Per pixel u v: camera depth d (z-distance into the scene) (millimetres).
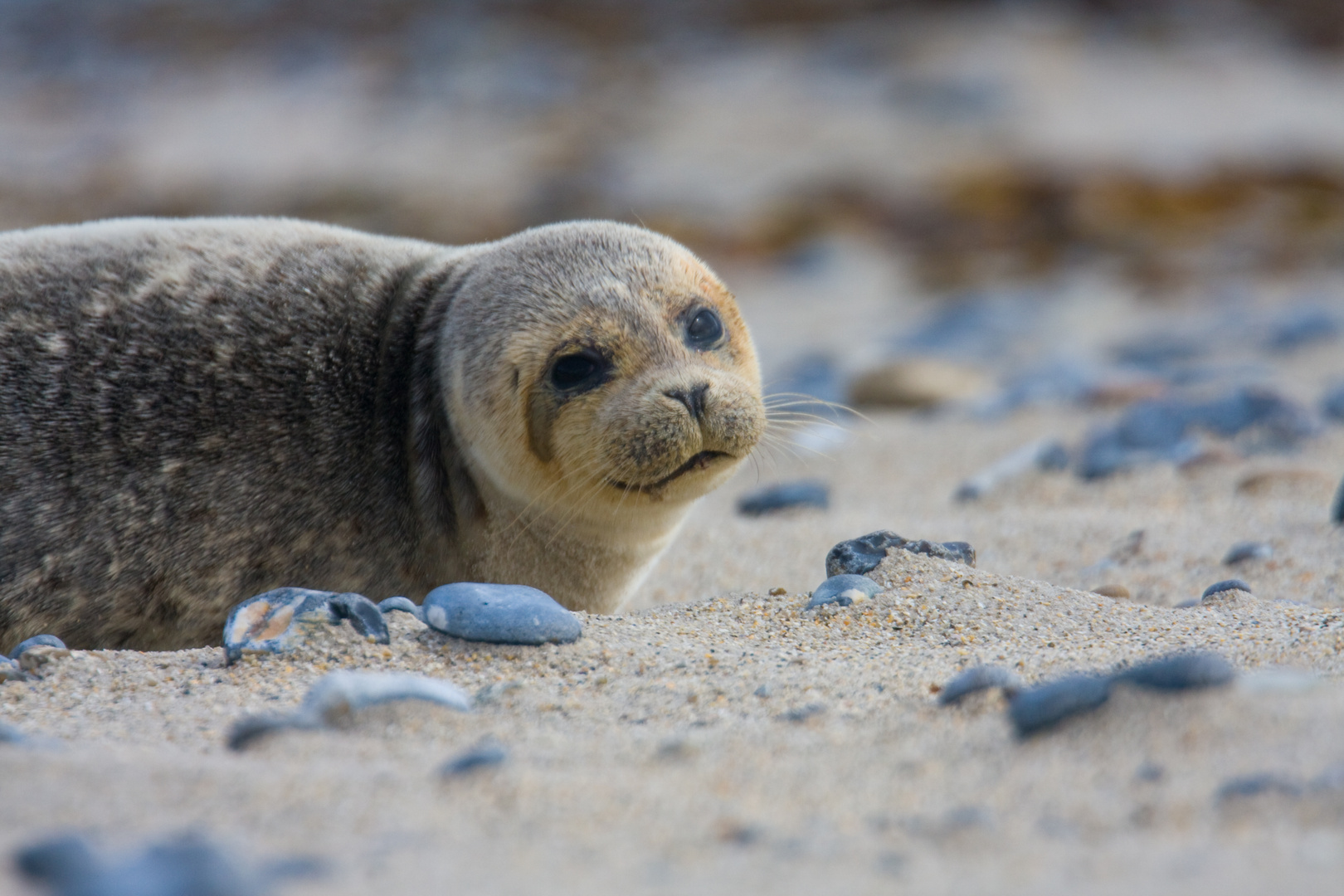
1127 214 68250
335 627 12320
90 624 14383
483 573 15930
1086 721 8805
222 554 14602
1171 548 17922
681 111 89250
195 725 10305
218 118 92438
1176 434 24328
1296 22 104312
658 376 14617
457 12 111500
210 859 6625
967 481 23516
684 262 15828
